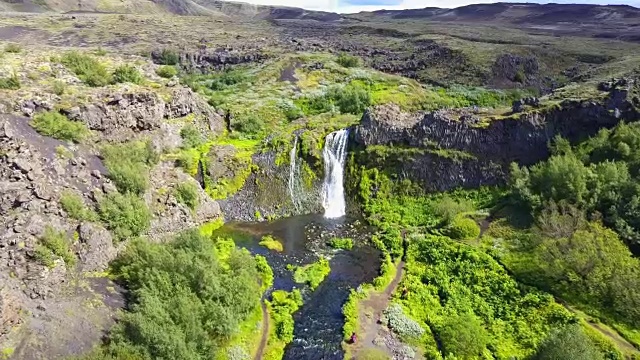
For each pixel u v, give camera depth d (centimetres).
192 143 6203
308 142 6141
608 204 4497
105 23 17688
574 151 5322
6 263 3125
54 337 2850
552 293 3847
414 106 8500
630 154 4897
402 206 5684
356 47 13588
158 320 3008
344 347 3475
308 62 10762
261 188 5831
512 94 9031
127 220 4106
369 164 5984
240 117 7275
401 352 3403
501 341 3444
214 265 3747
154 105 5853
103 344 2930
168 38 14962
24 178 3650
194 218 5081
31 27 15775
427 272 4350
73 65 6612
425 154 5791
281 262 4691
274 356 3375
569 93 6366
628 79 6291
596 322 3478
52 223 3544
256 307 3831
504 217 4956
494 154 5641
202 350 3092
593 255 3831
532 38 14450
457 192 5616
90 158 4566
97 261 3625
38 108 4681
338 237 5212
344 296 4141
